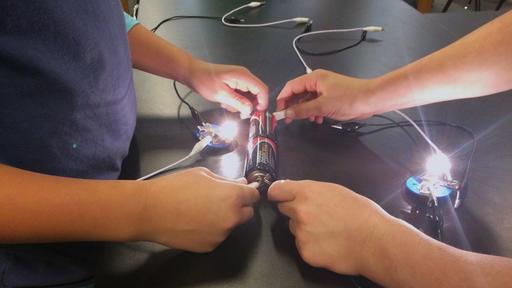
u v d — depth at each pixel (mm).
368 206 364
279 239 379
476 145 480
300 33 780
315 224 357
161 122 522
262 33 778
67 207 321
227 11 888
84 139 387
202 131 486
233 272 348
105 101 410
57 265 347
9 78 328
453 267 314
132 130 471
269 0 954
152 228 343
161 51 578
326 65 665
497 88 458
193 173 381
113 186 346
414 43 741
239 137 500
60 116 361
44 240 321
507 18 441
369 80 529
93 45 388
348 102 518
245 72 561
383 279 329
